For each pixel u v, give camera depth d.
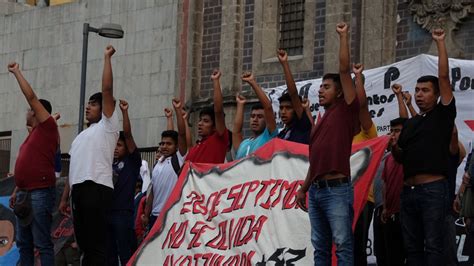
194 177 17.88
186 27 31.14
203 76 30.80
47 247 17.44
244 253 16.72
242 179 17.20
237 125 18.78
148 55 32.41
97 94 17.48
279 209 16.47
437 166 14.87
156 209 19.56
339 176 14.43
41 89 35.38
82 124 28.16
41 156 17.34
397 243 16.95
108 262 18.80
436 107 15.02
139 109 32.47
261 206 16.73
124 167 18.94
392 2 26.69
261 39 29.66
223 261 16.97
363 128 16.41
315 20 28.53
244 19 30.14
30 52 35.84
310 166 14.72
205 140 18.58
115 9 33.47
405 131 15.15
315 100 22.19
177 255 17.59
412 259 15.16
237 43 30.12
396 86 17.53
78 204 16.91
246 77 17.83
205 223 17.44
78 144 17.02
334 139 14.47
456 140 15.94
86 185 16.81
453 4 25.30
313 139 14.70
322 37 28.30
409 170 15.04
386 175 16.98
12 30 36.41
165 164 19.62
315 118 22.14
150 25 32.44
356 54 27.33
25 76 35.88
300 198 15.12
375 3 26.94
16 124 35.94
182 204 17.83
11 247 21.89
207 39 30.83
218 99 18.34
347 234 14.36
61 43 34.97
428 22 25.81
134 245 19.02
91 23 34.16
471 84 19.84
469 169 16.27
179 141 19.55
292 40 29.27
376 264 18.50
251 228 16.75
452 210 16.34
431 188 14.84
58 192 21.81
